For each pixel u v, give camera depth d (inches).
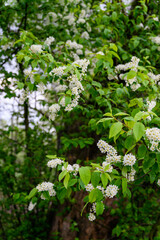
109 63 84.5
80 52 107.7
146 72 83.7
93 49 135.9
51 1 128.2
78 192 151.6
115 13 106.0
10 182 148.9
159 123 65.3
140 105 71.2
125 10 120.6
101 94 81.2
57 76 72.4
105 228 149.3
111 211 133.3
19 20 137.3
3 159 154.9
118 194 67.4
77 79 71.2
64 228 153.0
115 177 62.4
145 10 106.4
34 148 142.9
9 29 135.6
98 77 118.2
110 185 61.6
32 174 147.7
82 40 113.9
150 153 58.8
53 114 82.0
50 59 72.4
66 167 58.0
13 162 154.7
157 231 145.9
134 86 83.7
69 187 66.3
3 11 117.3
